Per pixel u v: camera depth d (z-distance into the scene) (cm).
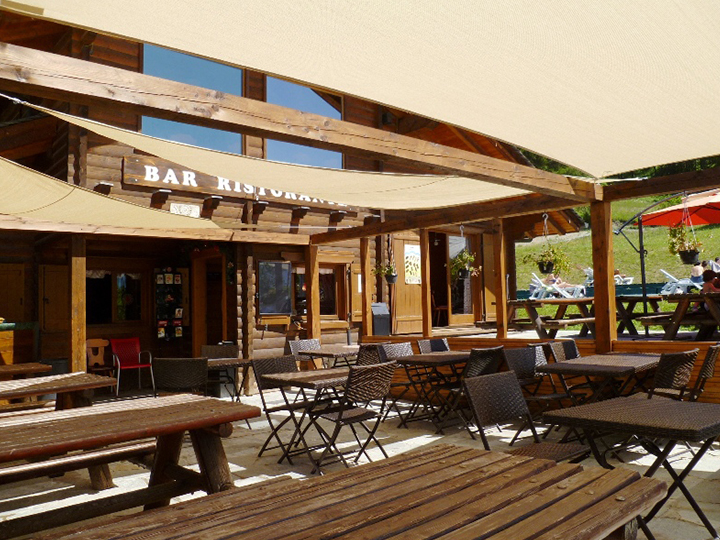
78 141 838
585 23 312
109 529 182
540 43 335
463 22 306
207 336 1215
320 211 1111
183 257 1168
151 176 891
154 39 320
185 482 341
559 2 288
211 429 325
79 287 786
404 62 359
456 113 452
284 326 1064
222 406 352
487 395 361
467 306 1420
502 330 846
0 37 862
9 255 980
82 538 175
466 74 377
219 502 205
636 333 961
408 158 435
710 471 477
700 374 534
